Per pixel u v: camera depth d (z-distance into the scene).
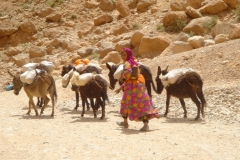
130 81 9.10
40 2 31.39
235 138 8.42
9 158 7.07
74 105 14.43
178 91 10.67
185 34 19.94
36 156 7.17
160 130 9.32
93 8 29.08
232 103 11.51
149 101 9.17
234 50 15.30
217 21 20.83
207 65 15.03
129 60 9.12
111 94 15.41
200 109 10.93
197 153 7.25
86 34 26.06
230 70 14.20
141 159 6.91
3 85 21.80
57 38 26.09
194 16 21.92
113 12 28.09
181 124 10.08
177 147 7.67
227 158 6.95
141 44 20.55
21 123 10.55
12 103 15.66
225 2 22.30
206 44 18.11
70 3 30.11
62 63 22.84
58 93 16.89
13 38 27.47
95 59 22.06
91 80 11.08
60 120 11.16
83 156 7.13
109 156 7.11
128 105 9.16
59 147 7.76
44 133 9.09
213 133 8.90
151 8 26.30
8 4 31.69
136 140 8.26
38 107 14.38
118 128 9.69
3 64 24.73
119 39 23.34
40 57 24.56
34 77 11.83
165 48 20.11
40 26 28.30
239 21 20.80
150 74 12.14
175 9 23.36
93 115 12.14
